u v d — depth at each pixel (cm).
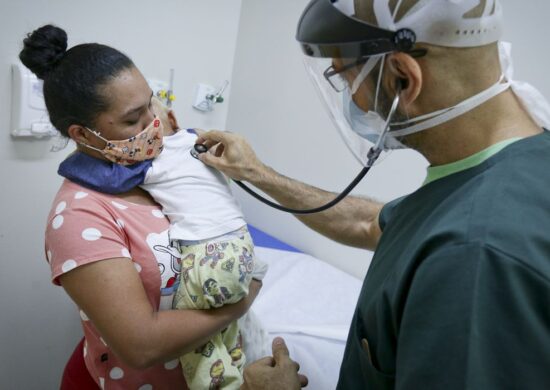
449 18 47
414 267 48
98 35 136
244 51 187
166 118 96
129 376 84
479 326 40
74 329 158
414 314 44
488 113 52
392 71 53
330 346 117
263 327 109
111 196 80
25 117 120
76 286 70
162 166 84
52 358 155
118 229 76
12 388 148
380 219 83
